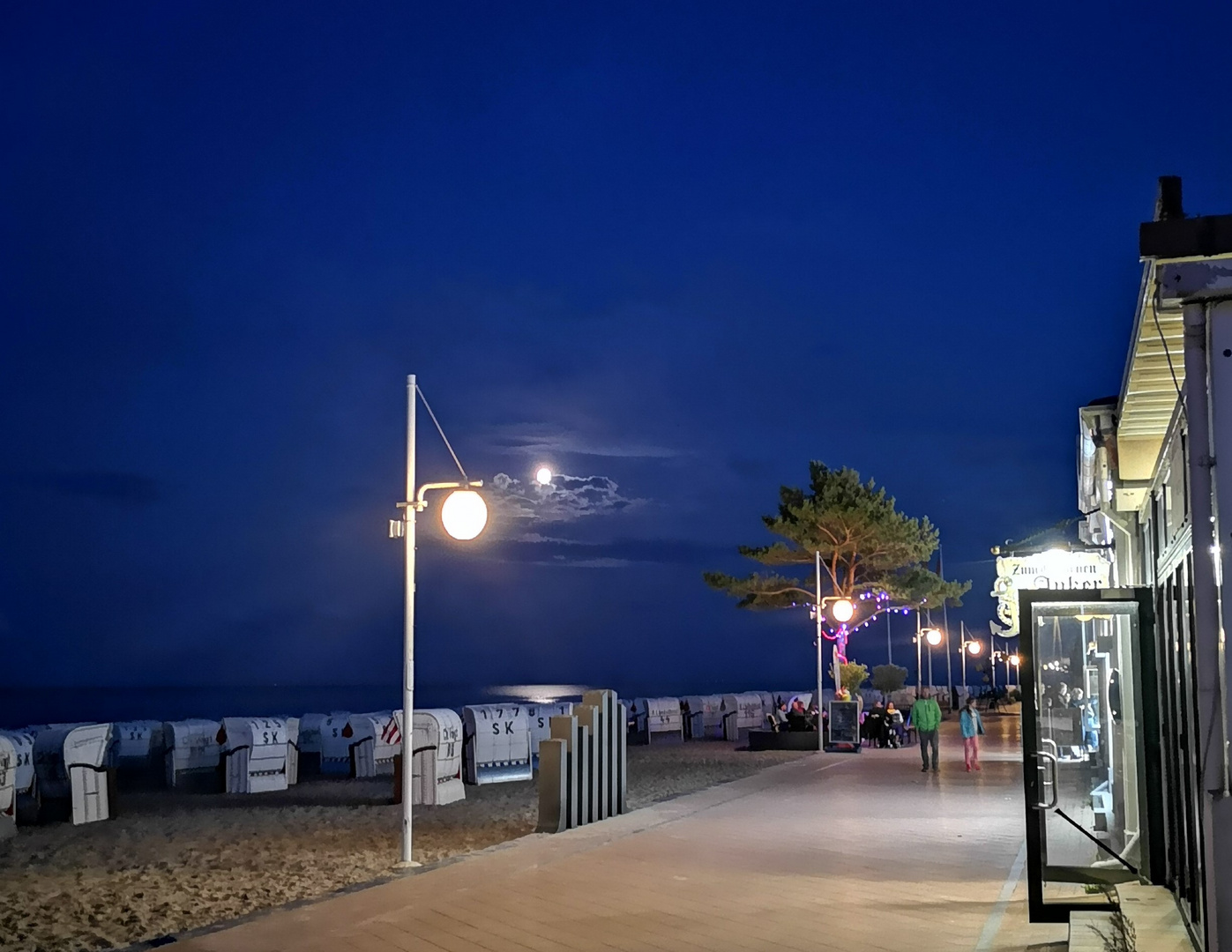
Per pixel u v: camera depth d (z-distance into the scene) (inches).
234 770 921.5
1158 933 301.9
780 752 1263.5
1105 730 490.6
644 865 467.8
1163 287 231.5
